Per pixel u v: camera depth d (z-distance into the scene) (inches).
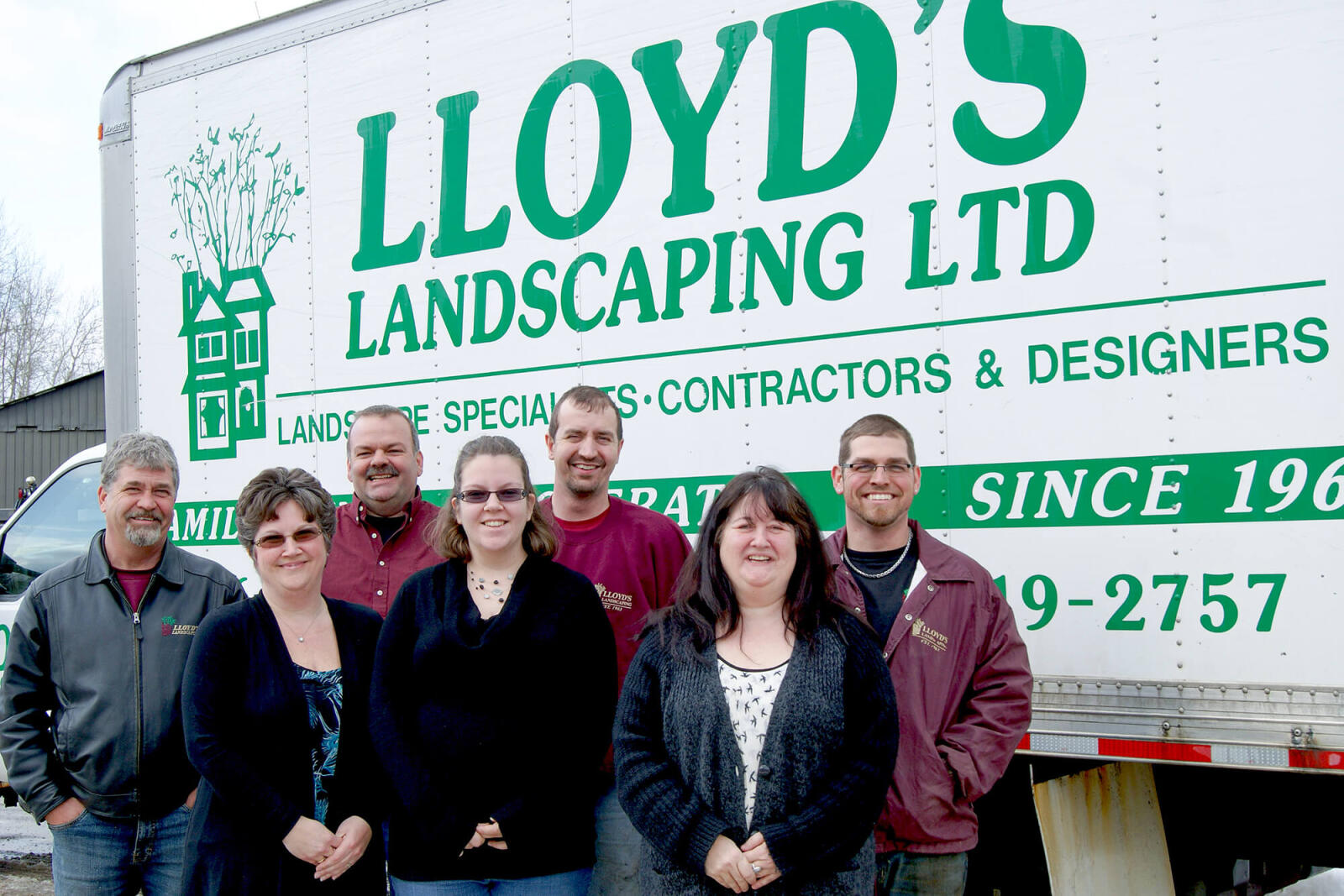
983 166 106.4
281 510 95.9
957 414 107.0
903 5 110.7
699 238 121.4
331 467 150.8
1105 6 101.5
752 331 118.0
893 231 110.6
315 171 152.7
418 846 90.0
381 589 120.3
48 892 192.4
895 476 99.1
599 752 93.7
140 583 110.7
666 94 123.9
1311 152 93.5
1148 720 97.5
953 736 95.7
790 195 116.1
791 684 80.1
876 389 111.1
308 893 91.7
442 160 140.7
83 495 199.6
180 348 167.9
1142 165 99.6
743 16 119.2
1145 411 98.7
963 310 107.0
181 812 109.1
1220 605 95.2
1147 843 114.9
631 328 125.8
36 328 1305.4
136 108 173.8
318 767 95.4
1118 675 99.0
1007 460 104.4
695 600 85.7
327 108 151.6
